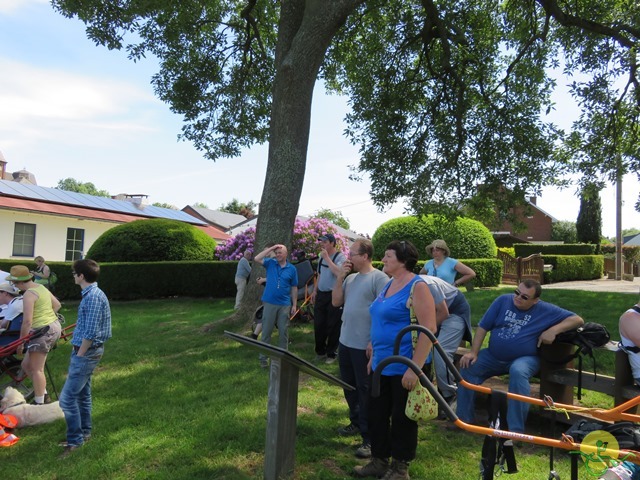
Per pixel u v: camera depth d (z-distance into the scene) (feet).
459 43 40.01
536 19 40.78
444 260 20.94
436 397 8.55
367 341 13.52
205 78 49.39
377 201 45.19
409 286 11.26
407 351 11.14
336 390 19.61
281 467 11.75
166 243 54.44
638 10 36.27
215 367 22.47
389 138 43.98
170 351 25.79
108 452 13.62
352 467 12.68
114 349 26.61
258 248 30.22
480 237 64.34
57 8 37.70
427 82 45.85
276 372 11.77
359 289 13.74
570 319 14.58
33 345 17.44
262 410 16.70
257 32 45.93
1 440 14.29
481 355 15.61
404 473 11.53
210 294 50.31
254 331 26.35
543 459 13.28
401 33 44.65
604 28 36.68
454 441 14.60
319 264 23.58
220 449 13.75
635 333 13.04
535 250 104.27
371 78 46.42
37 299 17.95
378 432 11.86
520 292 14.97
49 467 13.00
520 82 42.75
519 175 41.34
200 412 16.65
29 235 68.85
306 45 30.19
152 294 50.21
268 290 22.07
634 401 8.91
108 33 38.68
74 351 14.37
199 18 46.21
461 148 42.73
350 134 45.88
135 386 19.99
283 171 30.27
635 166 42.63
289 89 30.53
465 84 44.45
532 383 20.58
